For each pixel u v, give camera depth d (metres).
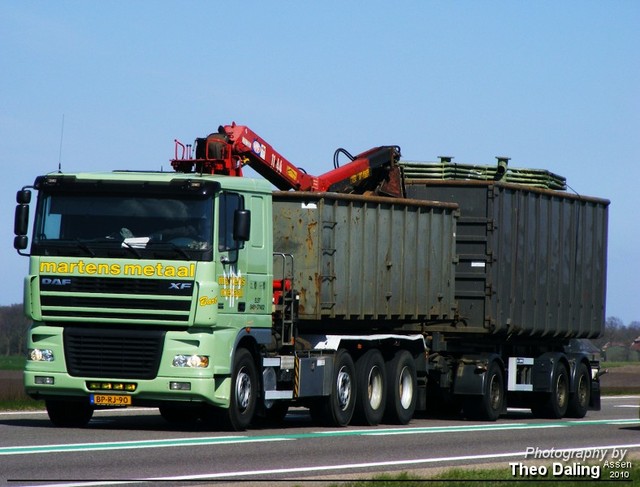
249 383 44.03
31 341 42.50
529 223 62.44
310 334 49.81
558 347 68.06
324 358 47.91
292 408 65.56
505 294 59.72
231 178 43.72
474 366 57.03
